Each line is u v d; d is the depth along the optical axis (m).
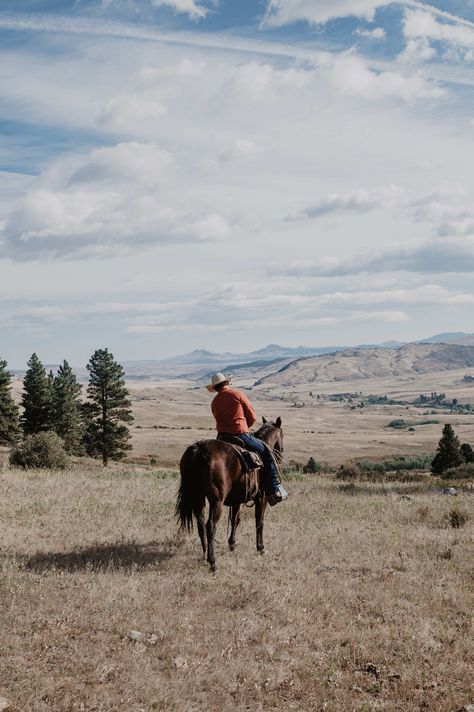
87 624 7.41
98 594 8.32
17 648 6.63
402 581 9.98
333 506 18.03
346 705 6.11
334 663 6.95
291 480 29.66
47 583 8.78
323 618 8.27
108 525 13.23
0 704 5.47
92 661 6.50
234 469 10.27
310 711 6.03
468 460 86.50
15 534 11.84
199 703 6.03
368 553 11.86
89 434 82.94
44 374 84.25
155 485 21.58
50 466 29.78
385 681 6.62
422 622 8.09
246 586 9.30
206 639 7.32
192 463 10.05
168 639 7.28
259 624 7.88
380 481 33.75
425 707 6.19
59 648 6.78
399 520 15.88
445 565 11.04
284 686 6.45
